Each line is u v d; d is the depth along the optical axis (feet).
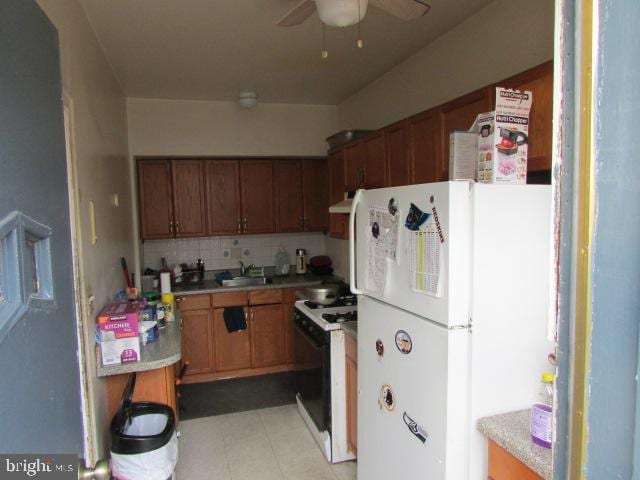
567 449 1.54
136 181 13.34
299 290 13.66
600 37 1.34
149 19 7.75
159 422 6.97
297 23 6.10
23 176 2.22
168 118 13.11
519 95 4.88
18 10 2.24
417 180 8.14
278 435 9.58
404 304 5.25
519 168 4.95
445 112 7.30
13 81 2.14
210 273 14.97
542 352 4.75
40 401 2.32
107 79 9.51
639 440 1.29
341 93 12.87
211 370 13.14
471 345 4.51
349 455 8.48
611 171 1.33
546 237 4.67
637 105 1.25
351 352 8.15
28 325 2.19
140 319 7.81
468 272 4.49
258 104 13.82
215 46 9.07
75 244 6.10
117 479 6.19
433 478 4.80
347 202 9.30
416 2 5.46
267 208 14.48
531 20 6.55
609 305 1.36
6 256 2.01
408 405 5.25
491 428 4.34
